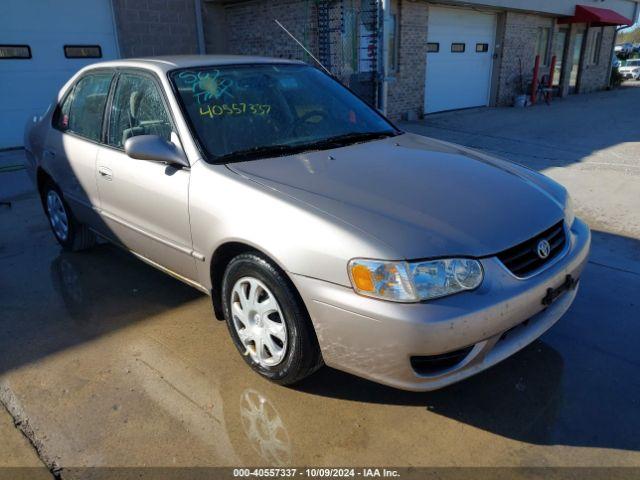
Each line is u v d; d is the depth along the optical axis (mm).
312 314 2314
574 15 16594
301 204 2418
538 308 2424
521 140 9430
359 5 10383
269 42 11273
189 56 3658
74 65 9695
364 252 2164
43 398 2691
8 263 4434
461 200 2545
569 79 18812
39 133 4539
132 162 3256
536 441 2371
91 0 9648
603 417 2516
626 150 8422
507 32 14703
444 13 12992
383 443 2369
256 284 2586
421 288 2121
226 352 3072
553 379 2803
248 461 2270
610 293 3734
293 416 2539
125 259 4480
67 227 4461
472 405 2611
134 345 3162
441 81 13648
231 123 3107
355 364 2281
